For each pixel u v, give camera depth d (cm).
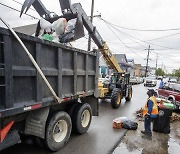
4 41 294
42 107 397
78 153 448
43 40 377
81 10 651
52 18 617
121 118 708
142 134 605
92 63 616
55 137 459
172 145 526
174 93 1041
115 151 473
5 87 297
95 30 831
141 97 1600
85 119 602
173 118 807
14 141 346
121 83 1195
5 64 296
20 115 368
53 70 414
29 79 353
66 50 464
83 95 553
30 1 482
